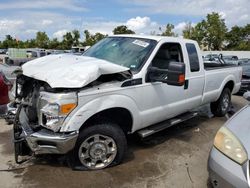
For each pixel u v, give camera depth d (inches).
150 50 183.3
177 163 173.3
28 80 166.6
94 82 150.1
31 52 989.8
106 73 149.8
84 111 143.4
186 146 201.2
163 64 191.9
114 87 156.1
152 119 183.2
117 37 209.5
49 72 147.2
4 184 143.6
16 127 154.6
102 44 208.5
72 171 157.1
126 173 157.9
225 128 128.8
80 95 142.3
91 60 159.2
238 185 109.2
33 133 141.9
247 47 2586.1
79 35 2271.2
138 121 173.0
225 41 2625.5
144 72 172.4
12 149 186.2
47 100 141.1
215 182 118.7
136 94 167.2
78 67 145.8
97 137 154.8
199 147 200.4
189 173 161.5
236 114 140.3
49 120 139.9
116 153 161.6
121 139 161.2
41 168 160.1
